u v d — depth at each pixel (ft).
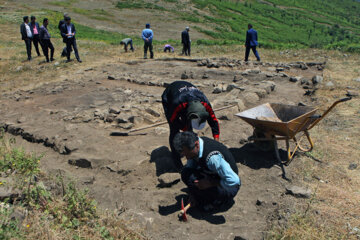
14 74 39.22
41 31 43.29
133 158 16.25
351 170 15.25
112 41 82.38
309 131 19.99
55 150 17.98
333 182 14.25
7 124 21.49
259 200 12.60
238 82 32.45
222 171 10.73
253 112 16.75
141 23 143.43
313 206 12.34
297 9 377.09
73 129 20.02
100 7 165.58
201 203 12.55
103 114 22.48
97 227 10.71
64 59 46.98
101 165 15.96
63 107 25.75
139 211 12.10
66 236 10.03
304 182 14.17
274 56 53.01
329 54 52.29
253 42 45.34
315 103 26.17
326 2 503.61
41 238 9.68
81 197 11.84
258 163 15.83
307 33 256.32
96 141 18.21
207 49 60.95
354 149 17.37
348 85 31.50
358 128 20.22
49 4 152.25
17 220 9.84
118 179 15.07
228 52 58.03
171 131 14.29
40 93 30.55
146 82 33.40
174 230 11.25
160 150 16.62
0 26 82.84
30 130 20.24
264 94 27.89
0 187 11.61
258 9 289.53
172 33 128.88
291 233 10.55
